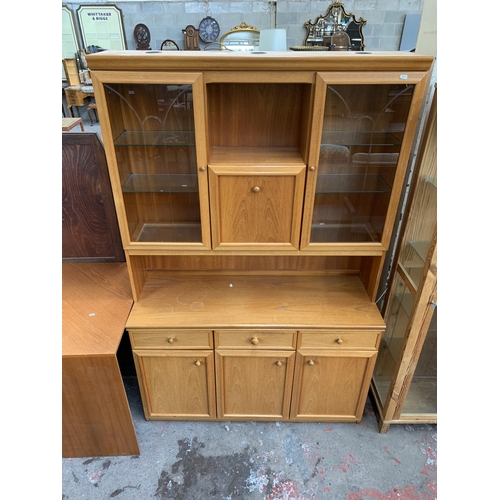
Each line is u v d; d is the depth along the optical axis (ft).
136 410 6.28
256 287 5.89
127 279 6.01
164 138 4.51
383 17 14.64
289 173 4.42
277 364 5.39
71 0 14.84
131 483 5.23
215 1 14.67
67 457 5.57
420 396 6.06
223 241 4.91
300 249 4.96
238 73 3.94
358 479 5.27
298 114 4.80
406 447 5.70
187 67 3.89
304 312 5.33
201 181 4.49
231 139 4.99
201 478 5.29
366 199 4.97
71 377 4.78
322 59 3.82
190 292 5.74
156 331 5.12
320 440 5.80
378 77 3.93
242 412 5.98
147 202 5.01
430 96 4.84
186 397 5.80
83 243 6.25
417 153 5.02
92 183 5.70
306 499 5.04
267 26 14.99
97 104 4.09
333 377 5.56
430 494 5.08
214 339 5.23
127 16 15.11
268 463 5.47
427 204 4.91
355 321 5.17
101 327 5.03
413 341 4.92
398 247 5.50
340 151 4.60
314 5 14.53
